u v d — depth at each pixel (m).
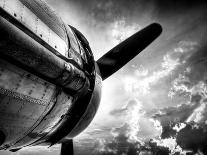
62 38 2.76
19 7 2.01
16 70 1.96
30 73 2.13
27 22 2.08
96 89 3.61
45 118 2.70
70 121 3.37
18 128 2.35
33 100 2.29
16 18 1.92
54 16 2.87
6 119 2.08
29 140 2.84
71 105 3.15
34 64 2.08
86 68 3.35
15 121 2.21
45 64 2.20
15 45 1.84
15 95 2.04
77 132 3.65
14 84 1.98
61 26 2.95
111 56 4.43
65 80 2.61
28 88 2.16
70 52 2.88
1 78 1.84
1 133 2.17
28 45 1.97
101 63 4.39
